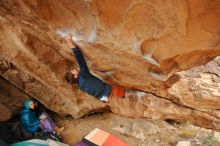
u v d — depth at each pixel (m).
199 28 3.15
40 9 3.53
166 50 3.63
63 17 3.63
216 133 6.73
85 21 3.60
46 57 5.32
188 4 2.94
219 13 2.93
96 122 7.29
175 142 6.74
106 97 4.86
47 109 7.45
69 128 7.30
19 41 5.04
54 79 5.85
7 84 6.76
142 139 6.89
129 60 4.20
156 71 4.35
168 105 5.81
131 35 3.58
